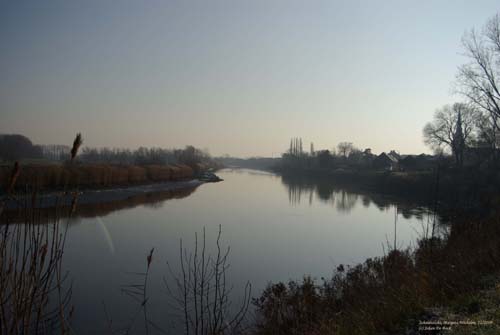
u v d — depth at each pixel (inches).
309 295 334.0
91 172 1395.2
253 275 481.1
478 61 872.9
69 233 669.3
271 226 851.4
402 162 2331.4
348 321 231.3
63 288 393.4
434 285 246.1
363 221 932.0
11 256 89.1
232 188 1990.7
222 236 725.3
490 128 1189.7
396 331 196.9
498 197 819.4
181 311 325.7
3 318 86.3
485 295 210.4
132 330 299.9
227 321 302.4
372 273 386.9
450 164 1680.6
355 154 3294.8
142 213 992.2
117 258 529.3
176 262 520.7
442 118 1726.1
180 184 2113.7
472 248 348.5
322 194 1638.8
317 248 646.5
